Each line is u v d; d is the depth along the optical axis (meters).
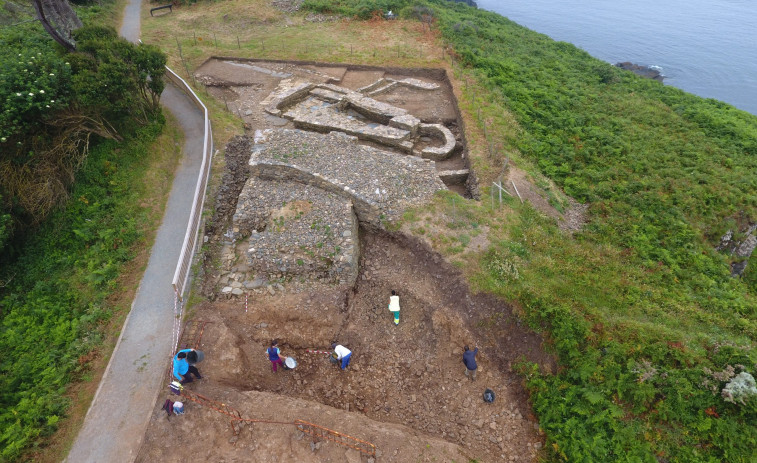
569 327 11.08
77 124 15.43
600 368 10.52
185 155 18.53
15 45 18.98
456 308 12.55
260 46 29.17
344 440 9.64
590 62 32.62
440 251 13.51
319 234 13.84
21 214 13.98
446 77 25.62
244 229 15.09
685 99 28.50
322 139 17.78
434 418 11.11
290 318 12.59
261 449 9.34
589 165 20.53
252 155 16.55
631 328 11.02
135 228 14.66
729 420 9.41
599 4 62.25
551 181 19.34
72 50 18.61
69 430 9.62
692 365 10.29
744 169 20.66
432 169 16.72
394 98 24.17
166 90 22.75
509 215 15.10
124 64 16.38
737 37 50.34
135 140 17.47
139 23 32.09
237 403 10.09
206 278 13.55
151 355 11.07
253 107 22.66
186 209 15.78
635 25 54.38
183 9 35.50
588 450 9.67
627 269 14.61
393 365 12.16
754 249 19.73
